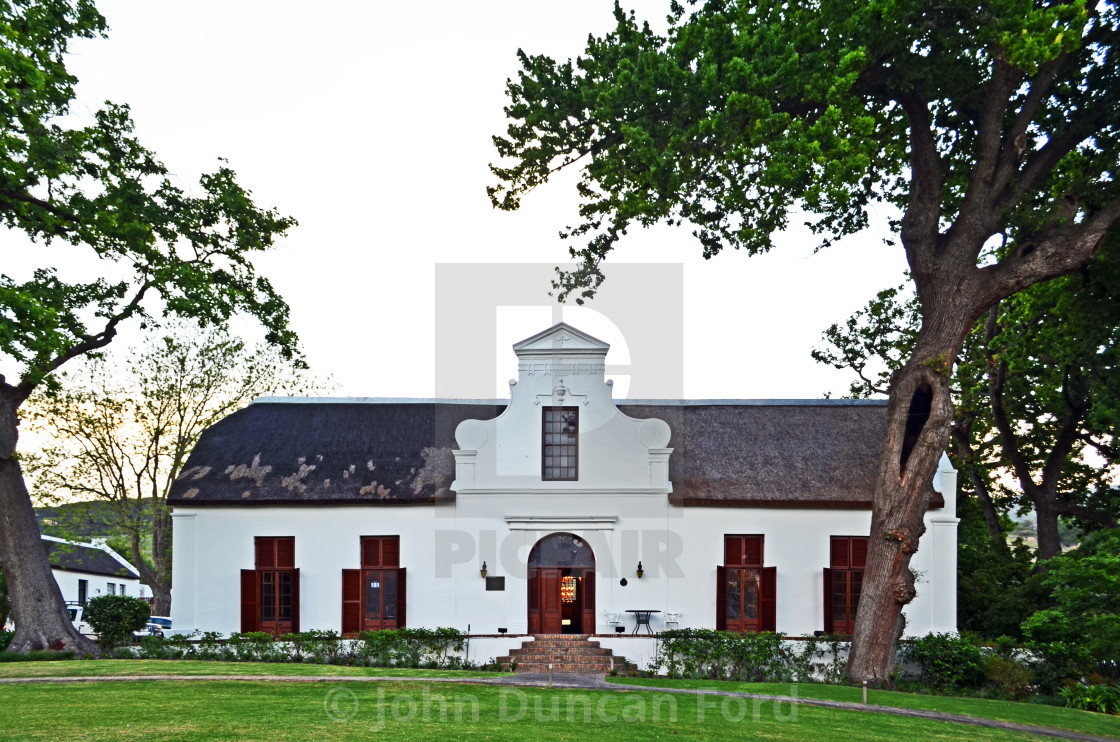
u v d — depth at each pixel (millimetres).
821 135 15109
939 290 18531
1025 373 27141
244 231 21500
